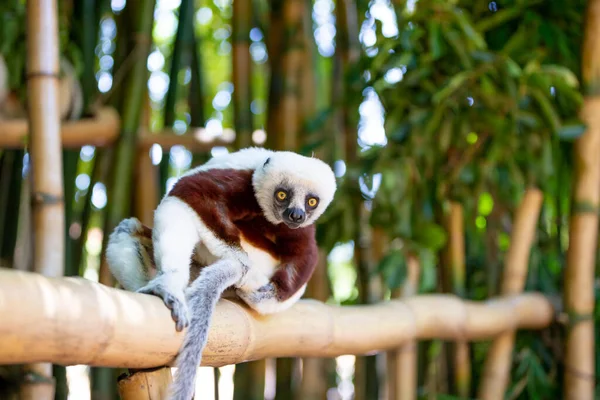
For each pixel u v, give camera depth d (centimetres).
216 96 762
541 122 498
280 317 311
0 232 548
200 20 755
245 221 328
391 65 484
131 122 516
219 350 274
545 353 515
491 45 538
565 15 521
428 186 495
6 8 538
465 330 440
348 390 822
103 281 478
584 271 495
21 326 197
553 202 547
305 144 545
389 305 405
